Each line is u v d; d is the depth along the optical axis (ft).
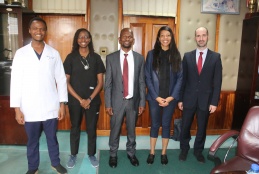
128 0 11.09
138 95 8.42
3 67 9.80
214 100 8.64
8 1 9.50
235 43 11.87
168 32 8.07
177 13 11.36
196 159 9.41
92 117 8.43
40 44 7.00
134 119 8.42
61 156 9.40
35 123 7.22
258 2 10.94
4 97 9.84
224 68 12.00
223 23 11.62
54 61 7.29
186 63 8.95
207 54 8.74
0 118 9.98
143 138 11.66
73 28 11.60
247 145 6.79
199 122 9.05
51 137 7.65
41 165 8.63
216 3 11.40
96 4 11.12
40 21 6.82
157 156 9.61
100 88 8.41
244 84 11.34
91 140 8.63
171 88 8.41
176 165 8.89
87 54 8.20
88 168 8.54
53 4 11.04
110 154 8.80
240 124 11.57
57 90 7.72
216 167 6.29
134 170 8.44
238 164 6.48
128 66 8.09
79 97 8.07
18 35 9.70
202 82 8.72
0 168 8.34
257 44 10.37
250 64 10.87
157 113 8.58
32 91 6.95
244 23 11.43
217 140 6.63
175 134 11.18
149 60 8.51
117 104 8.13
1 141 10.15
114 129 8.43
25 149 9.93
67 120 12.14
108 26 11.28
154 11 11.23
